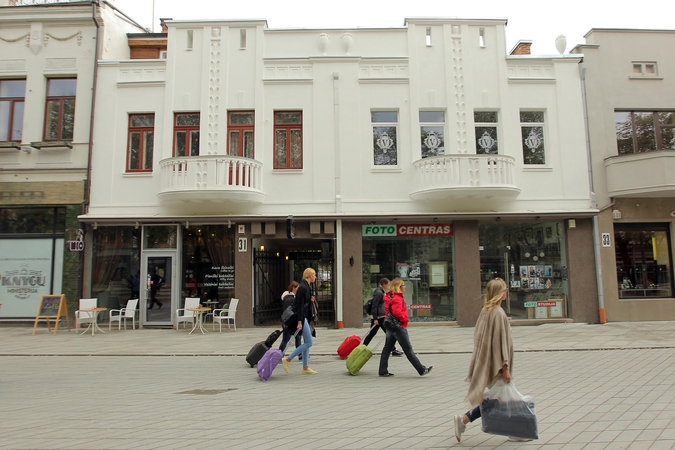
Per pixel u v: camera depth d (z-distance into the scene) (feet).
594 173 51.88
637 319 50.29
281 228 50.47
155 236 51.11
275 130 52.19
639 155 49.60
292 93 52.21
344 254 49.83
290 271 60.34
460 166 48.21
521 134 52.60
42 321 50.55
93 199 51.29
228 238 51.08
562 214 49.85
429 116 52.65
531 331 45.34
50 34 53.67
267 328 49.39
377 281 50.47
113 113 52.34
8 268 51.31
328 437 16.57
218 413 19.88
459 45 53.06
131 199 51.16
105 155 51.83
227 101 51.98
